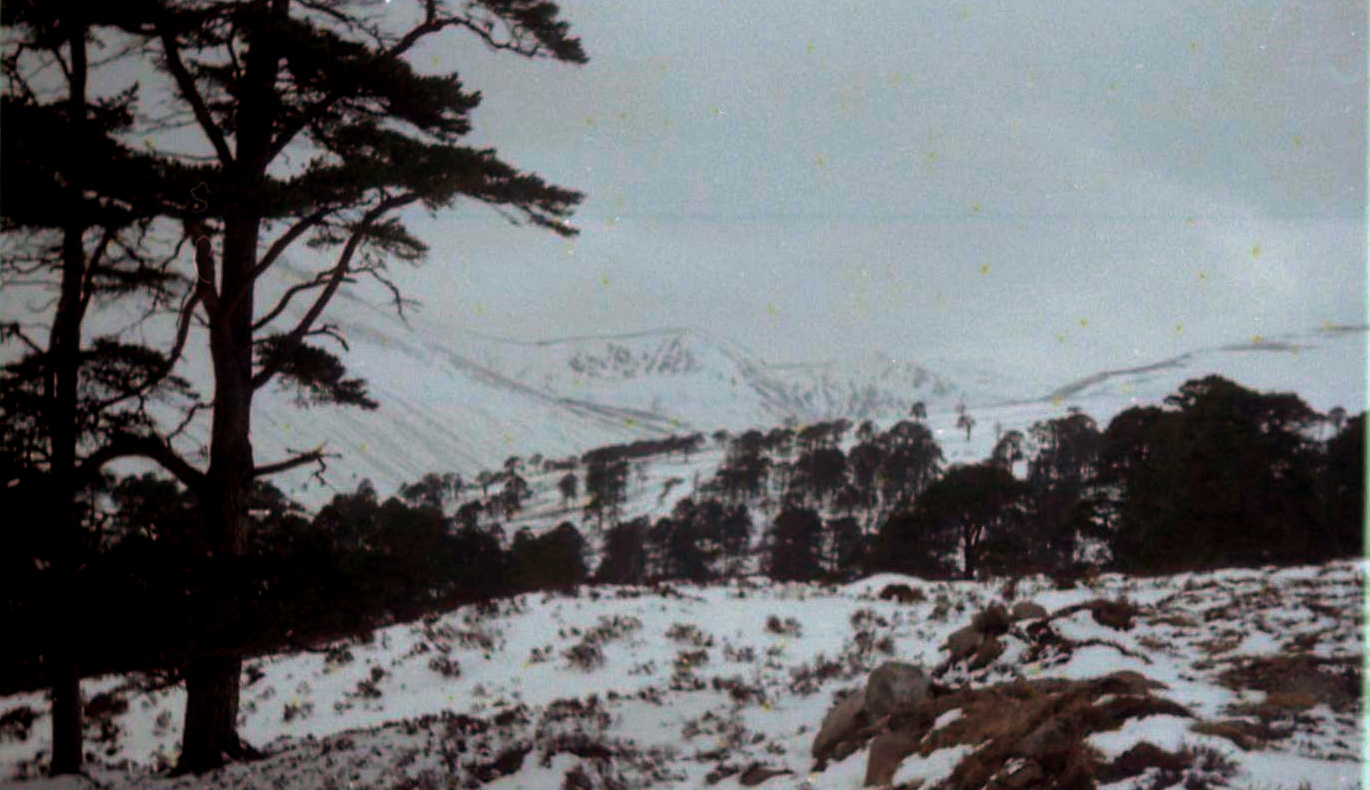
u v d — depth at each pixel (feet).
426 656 70.03
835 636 64.64
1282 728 24.57
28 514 32.17
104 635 30.66
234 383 41.11
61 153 31.63
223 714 40.86
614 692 53.36
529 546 185.16
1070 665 36.27
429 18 41.42
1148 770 20.98
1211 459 123.85
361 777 35.53
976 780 22.77
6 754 50.01
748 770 31.37
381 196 38.83
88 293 37.11
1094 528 142.41
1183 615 46.55
